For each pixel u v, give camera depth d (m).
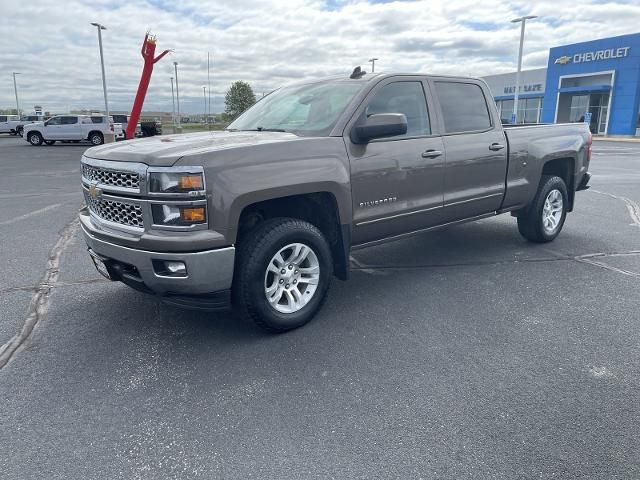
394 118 3.89
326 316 4.24
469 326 4.02
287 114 4.59
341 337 3.83
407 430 2.71
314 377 3.26
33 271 5.47
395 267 5.59
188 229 3.28
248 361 3.48
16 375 3.31
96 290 4.88
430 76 4.90
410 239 6.86
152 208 3.32
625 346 3.64
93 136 33.41
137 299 4.63
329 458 2.50
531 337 3.80
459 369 3.34
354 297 4.69
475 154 5.13
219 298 3.50
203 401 3.00
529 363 3.41
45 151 27.47
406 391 3.09
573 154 6.39
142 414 2.88
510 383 3.16
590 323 4.04
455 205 5.05
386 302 4.55
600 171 15.55
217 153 3.36
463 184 5.09
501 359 3.47
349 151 4.06
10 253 6.20
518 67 33.00
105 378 3.27
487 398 3.00
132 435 2.69
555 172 6.73
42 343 3.76
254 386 3.16
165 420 2.82
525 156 5.77
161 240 3.27
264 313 3.69
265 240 3.60
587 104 39.91
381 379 3.23
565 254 6.02
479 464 2.44
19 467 2.46
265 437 2.67
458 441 2.61
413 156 4.53
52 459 2.51
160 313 4.32
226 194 3.34
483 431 2.69
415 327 4.01
